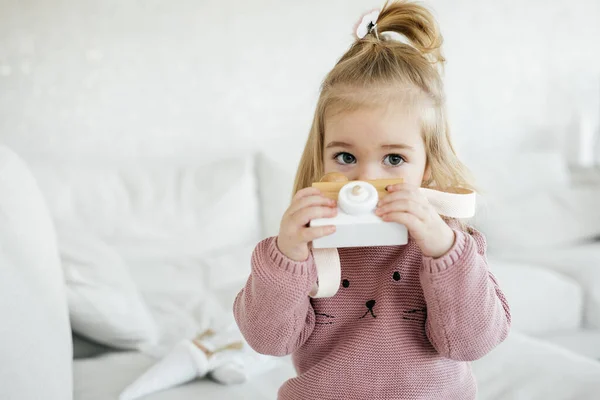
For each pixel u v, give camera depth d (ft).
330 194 2.35
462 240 2.41
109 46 7.62
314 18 8.36
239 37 8.11
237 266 6.26
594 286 6.42
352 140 2.64
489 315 2.46
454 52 8.96
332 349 2.68
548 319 6.19
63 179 6.74
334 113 2.69
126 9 7.62
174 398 3.77
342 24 8.46
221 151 8.23
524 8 9.21
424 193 2.72
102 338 4.60
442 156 2.88
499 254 7.32
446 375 2.66
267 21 8.18
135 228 6.67
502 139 9.38
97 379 4.07
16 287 2.92
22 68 7.34
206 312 5.20
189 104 8.03
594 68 9.59
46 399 2.77
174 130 8.01
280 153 7.72
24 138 7.44
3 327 2.63
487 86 9.20
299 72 8.39
